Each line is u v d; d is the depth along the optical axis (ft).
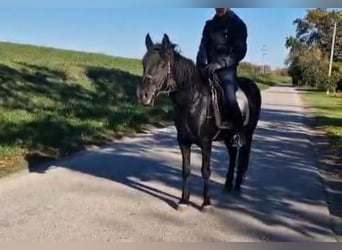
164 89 16.96
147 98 16.51
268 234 16.81
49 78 63.67
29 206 19.22
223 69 18.93
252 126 22.22
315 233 17.04
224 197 21.57
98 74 78.02
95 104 52.13
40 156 28.25
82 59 100.37
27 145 29.84
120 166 27.53
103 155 30.50
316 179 25.68
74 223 17.37
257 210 19.70
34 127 35.27
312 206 20.49
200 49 19.67
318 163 30.45
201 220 18.19
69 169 26.00
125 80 79.87
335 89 166.91
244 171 22.57
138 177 25.00
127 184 23.40
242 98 20.22
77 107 47.67
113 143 35.19
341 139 40.83
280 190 23.12
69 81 65.92
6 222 17.28
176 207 19.61
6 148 27.96
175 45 17.40
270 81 267.18
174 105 18.30
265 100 101.96
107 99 58.70
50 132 33.96
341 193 22.94
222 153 33.01
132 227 17.13
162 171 26.66
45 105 46.42
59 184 22.77
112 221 17.72
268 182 24.68
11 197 20.34
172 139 38.65
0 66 61.21
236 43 18.94
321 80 188.75
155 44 16.93
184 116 17.93
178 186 23.34
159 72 16.53
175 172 26.53
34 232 16.34
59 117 40.47
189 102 17.66
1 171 24.25
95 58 110.32
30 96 49.70
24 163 26.27
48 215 18.17
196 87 17.71
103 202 20.13
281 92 151.33
